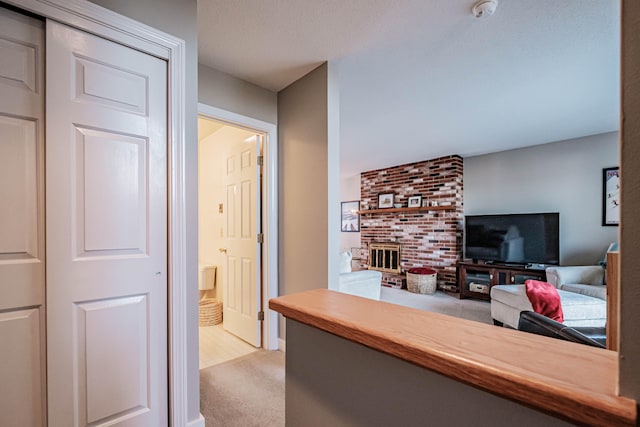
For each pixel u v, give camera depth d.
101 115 1.22
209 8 1.58
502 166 4.53
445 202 4.84
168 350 1.38
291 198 2.42
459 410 0.49
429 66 2.16
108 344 1.22
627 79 0.34
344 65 2.15
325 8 1.58
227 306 3.01
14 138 1.07
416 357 0.50
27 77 1.09
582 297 2.71
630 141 0.34
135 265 1.29
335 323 0.63
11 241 1.06
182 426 1.39
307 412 0.77
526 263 4.03
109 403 1.22
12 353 1.05
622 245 0.34
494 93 2.60
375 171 6.00
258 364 2.27
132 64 1.29
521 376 0.39
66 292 1.14
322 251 2.14
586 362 0.43
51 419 1.10
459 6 1.56
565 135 3.79
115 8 1.24
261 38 1.84
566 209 3.96
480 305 4.04
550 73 2.26
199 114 2.10
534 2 1.52
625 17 0.34
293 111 2.39
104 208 1.22
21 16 1.08
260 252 2.59
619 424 0.33
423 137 3.89
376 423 0.61
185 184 1.43
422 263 5.09
